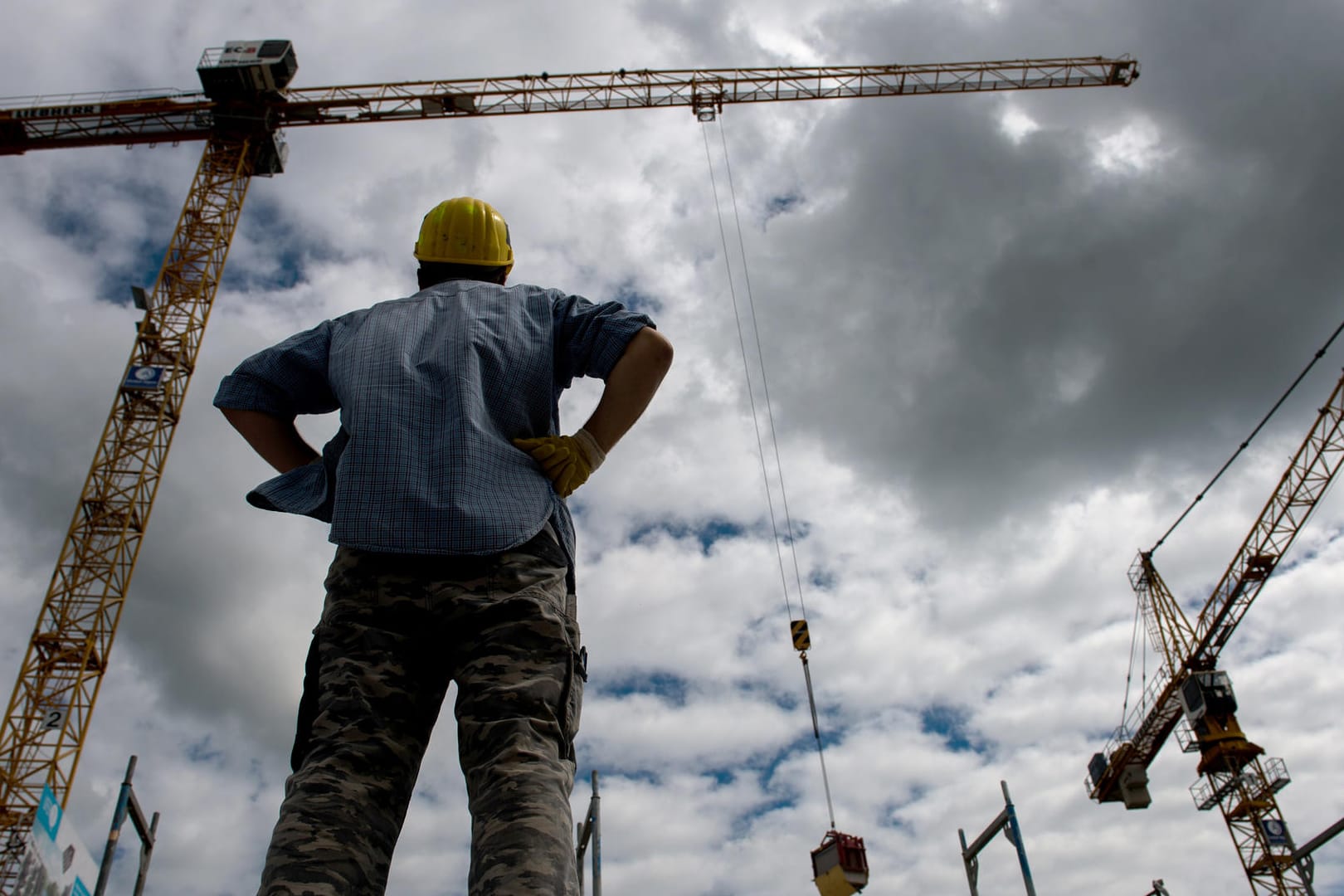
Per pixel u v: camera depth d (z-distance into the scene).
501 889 1.81
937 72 68.62
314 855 1.92
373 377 2.48
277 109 57.81
